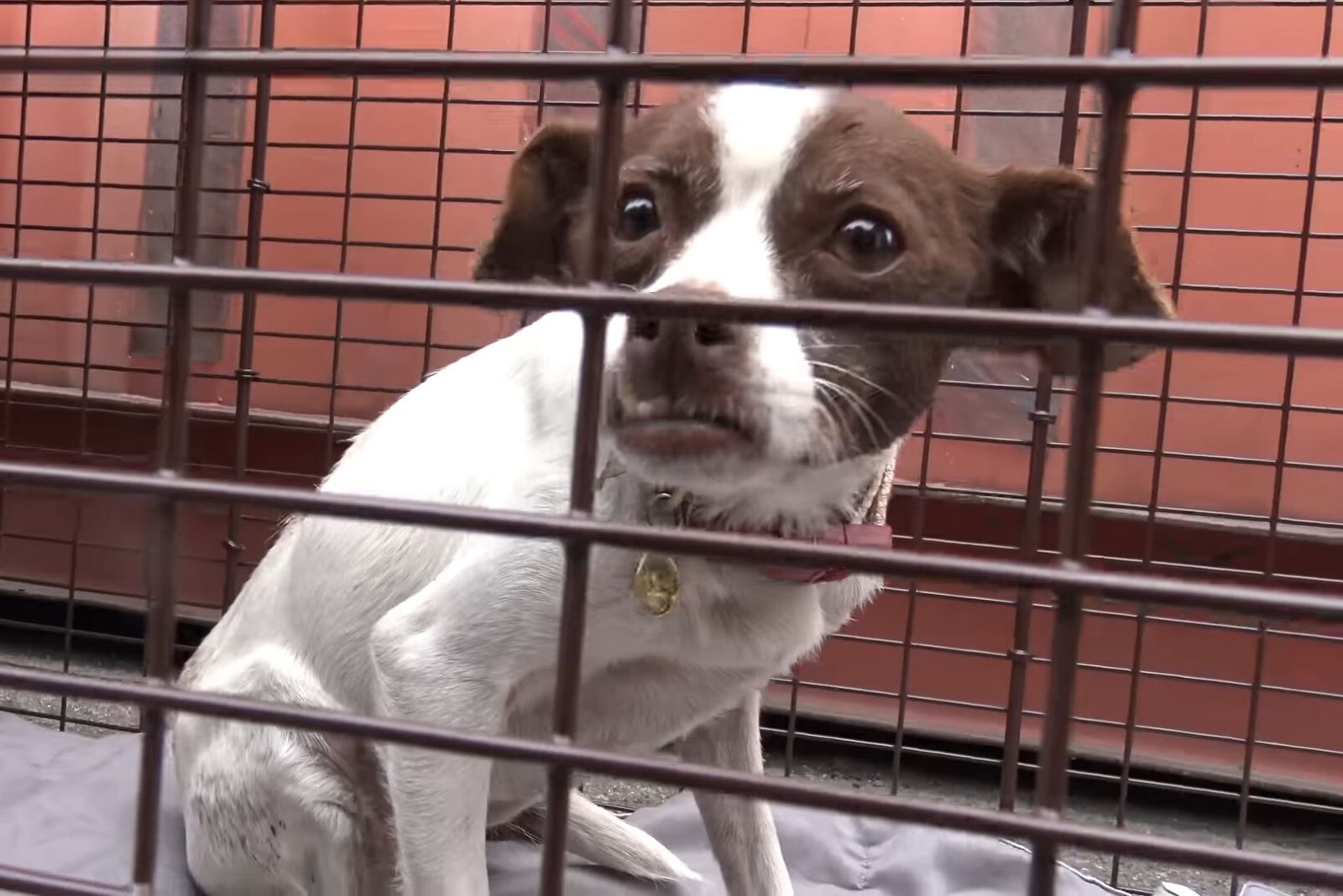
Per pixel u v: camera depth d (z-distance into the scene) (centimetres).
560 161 108
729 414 77
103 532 237
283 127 237
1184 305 204
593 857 145
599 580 97
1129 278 85
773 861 127
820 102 94
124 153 248
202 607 228
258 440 239
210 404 243
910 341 94
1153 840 46
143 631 238
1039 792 49
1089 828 47
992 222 102
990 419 207
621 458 82
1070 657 48
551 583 100
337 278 54
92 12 249
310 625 125
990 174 103
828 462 85
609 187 53
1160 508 189
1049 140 198
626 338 79
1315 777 197
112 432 246
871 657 214
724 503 97
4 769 164
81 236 253
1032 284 104
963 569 48
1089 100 176
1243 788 157
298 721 55
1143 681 204
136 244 249
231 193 207
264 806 120
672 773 51
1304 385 199
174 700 57
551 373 113
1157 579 46
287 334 203
